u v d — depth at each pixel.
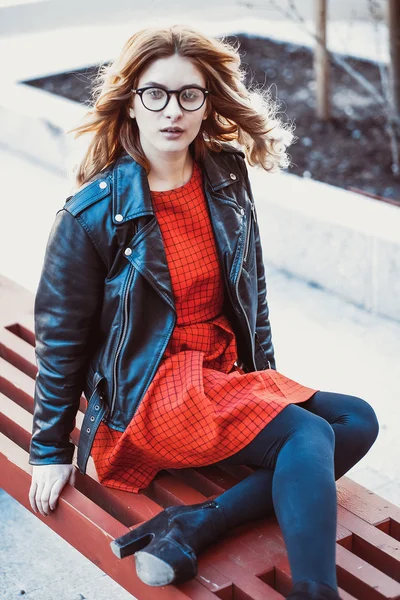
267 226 5.18
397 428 3.91
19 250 5.57
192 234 2.74
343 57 7.75
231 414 2.56
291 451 2.45
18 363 3.48
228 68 2.71
